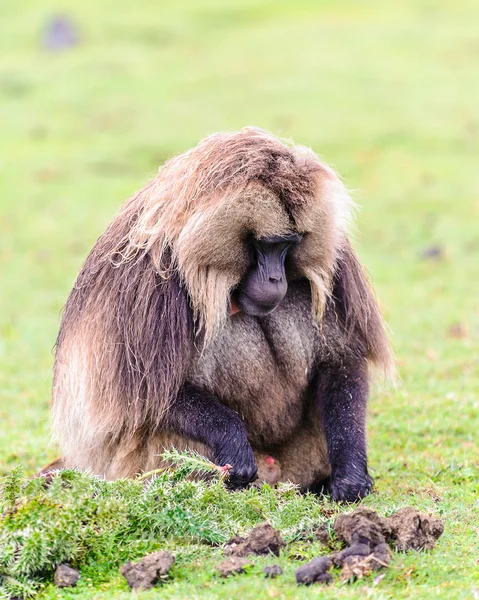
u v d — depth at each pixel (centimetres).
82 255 4875
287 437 1800
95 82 8525
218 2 12419
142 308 1622
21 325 3672
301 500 1550
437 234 4988
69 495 1427
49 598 1326
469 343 3122
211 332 1599
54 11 11981
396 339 3197
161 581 1332
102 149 6775
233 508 1520
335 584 1286
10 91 8481
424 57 9081
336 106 7456
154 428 1666
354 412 1738
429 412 2395
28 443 2258
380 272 4353
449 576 1320
